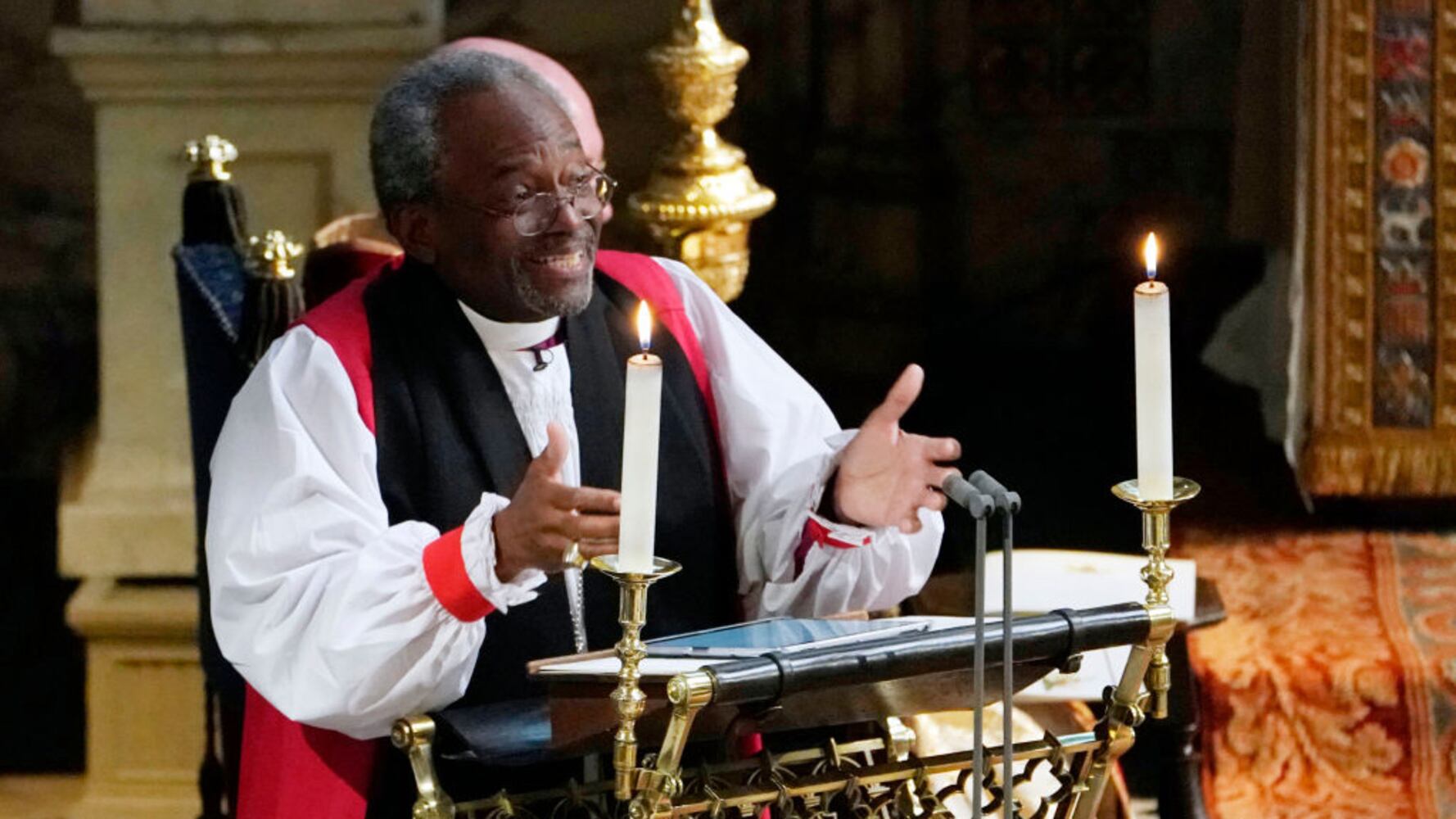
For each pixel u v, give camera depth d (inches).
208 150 576.7
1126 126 1077.1
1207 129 1072.2
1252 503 789.9
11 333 1031.0
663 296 456.1
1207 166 1074.7
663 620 434.6
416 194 418.0
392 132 418.6
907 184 1047.6
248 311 513.7
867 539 415.8
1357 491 743.1
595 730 344.5
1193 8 1066.1
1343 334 738.2
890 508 408.8
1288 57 813.2
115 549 801.6
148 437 806.5
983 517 325.1
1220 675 631.8
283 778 408.8
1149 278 354.6
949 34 1070.4
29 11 1010.7
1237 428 900.6
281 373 414.9
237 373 515.8
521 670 419.5
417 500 417.4
